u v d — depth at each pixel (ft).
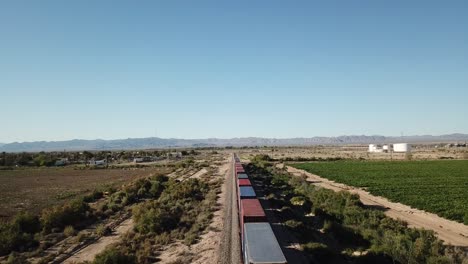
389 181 291.17
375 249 99.91
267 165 430.20
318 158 571.28
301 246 107.34
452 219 161.48
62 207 159.22
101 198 219.41
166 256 106.42
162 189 245.24
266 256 70.90
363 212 156.15
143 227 132.05
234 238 120.26
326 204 176.86
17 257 108.99
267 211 162.09
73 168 480.64
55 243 125.08
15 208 192.54
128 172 406.21
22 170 458.09
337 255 101.71
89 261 99.09
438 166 413.39
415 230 126.62
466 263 95.04
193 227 134.10
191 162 485.97
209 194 209.36
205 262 99.19
